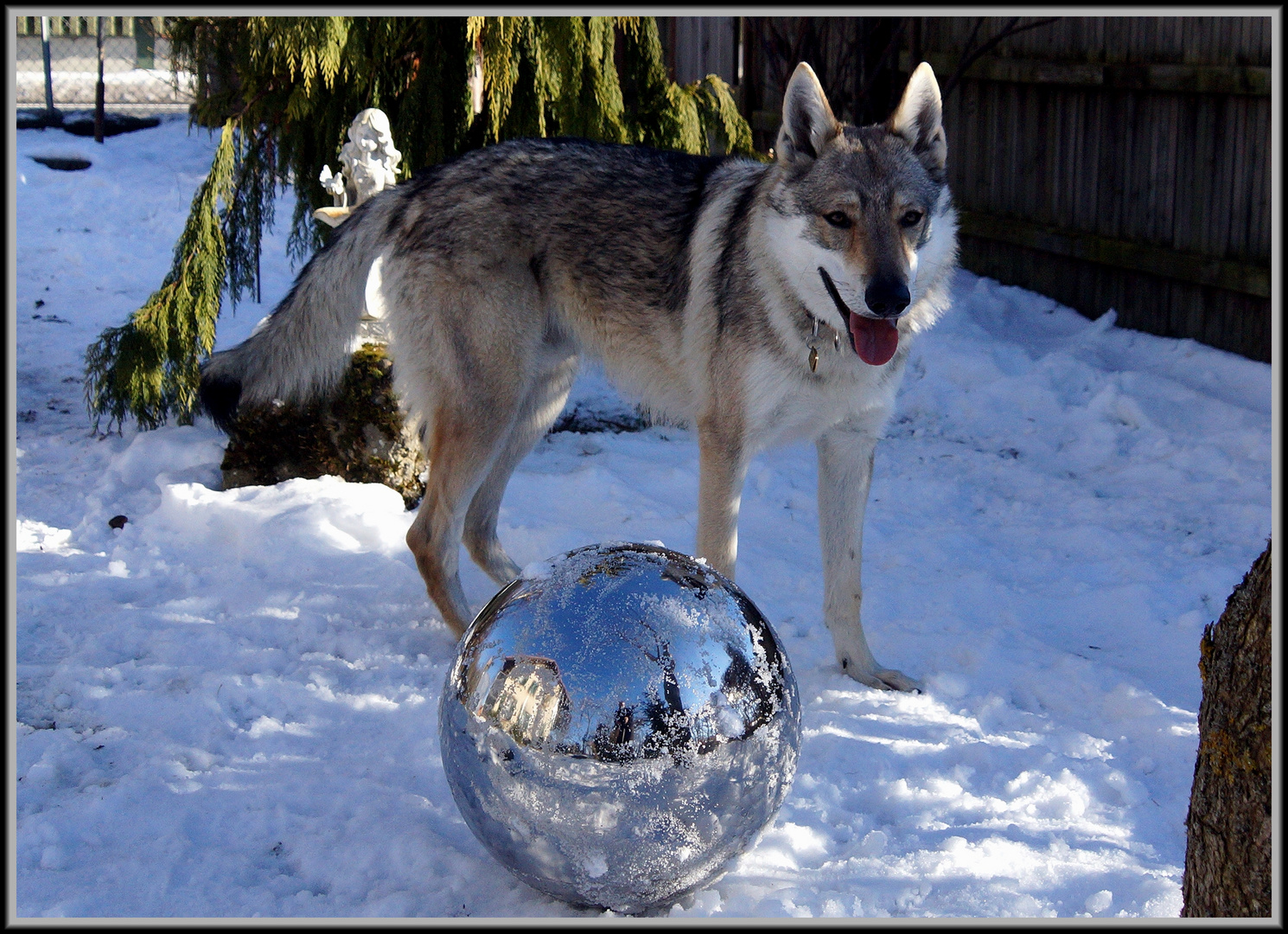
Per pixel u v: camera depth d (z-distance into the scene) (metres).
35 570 4.29
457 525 3.95
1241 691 1.96
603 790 2.16
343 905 2.44
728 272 3.60
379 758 3.08
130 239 11.09
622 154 3.96
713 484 3.71
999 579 4.64
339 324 4.42
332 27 5.60
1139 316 7.71
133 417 6.16
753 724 2.27
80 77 17.41
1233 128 6.80
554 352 4.16
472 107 6.32
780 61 9.22
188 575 4.28
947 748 3.26
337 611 4.05
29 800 2.79
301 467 5.13
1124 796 3.01
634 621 2.23
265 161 6.66
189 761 3.03
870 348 3.26
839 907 2.42
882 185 3.30
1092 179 8.00
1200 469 5.72
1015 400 6.75
